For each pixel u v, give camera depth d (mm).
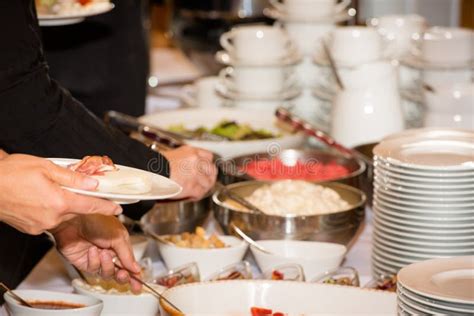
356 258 2035
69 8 2410
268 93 2998
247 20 3834
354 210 1948
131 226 1992
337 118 2680
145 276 1782
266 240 1927
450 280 1355
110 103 3355
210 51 3879
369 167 2242
